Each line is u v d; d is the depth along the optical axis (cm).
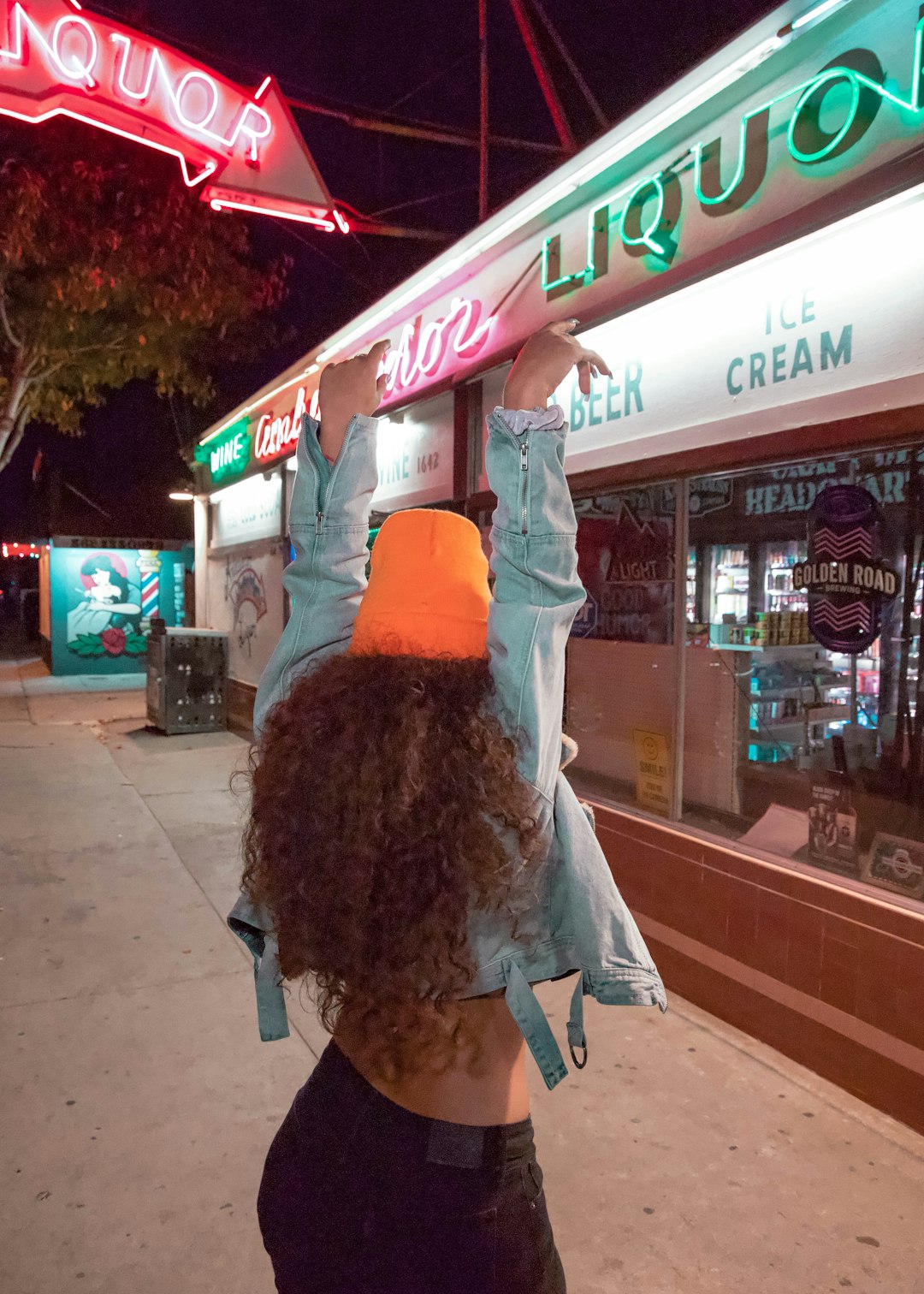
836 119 336
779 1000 365
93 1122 319
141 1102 331
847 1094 336
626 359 455
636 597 475
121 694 1549
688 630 444
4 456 1409
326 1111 125
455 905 108
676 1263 252
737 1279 246
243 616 1154
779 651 399
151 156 1097
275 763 123
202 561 1334
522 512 121
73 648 1838
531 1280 119
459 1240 114
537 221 507
